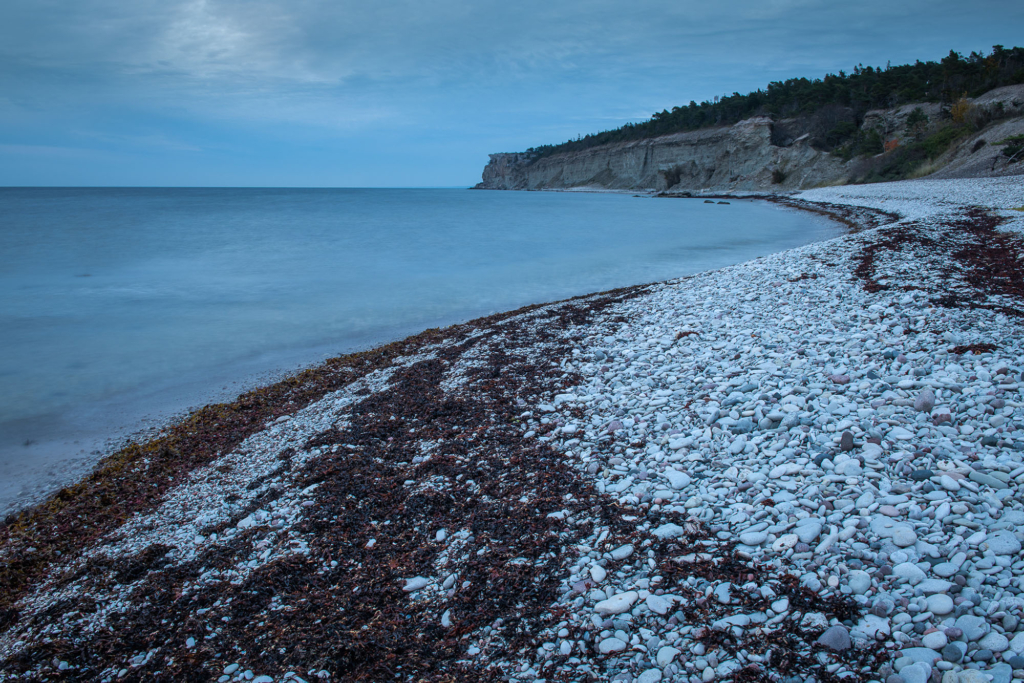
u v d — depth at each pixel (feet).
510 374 33.94
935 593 12.86
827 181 284.82
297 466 24.67
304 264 88.99
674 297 51.47
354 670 13.73
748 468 19.74
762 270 57.88
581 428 25.35
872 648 11.85
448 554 17.78
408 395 32.17
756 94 398.62
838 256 59.62
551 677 12.81
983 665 10.94
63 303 61.21
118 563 19.16
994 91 234.58
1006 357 26.43
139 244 116.67
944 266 49.60
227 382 38.45
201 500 22.82
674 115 468.75
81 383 38.24
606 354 36.11
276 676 13.69
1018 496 15.78
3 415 33.32
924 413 21.77
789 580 14.07
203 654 14.71
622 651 13.12
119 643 15.55
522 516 19.03
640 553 16.26
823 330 34.58
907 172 224.33
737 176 357.61
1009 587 12.60
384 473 23.24
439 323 53.06
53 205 285.43
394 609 15.81
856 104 321.52
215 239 126.52
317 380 37.58
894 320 33.78
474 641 14.33
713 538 16.28
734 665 12.07
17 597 18.67
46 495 25.13
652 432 24.03
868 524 15.52
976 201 115.65
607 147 529.86
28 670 14.89
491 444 24.84
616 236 127.24
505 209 253.03
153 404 34.96
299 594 16.69
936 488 16.70
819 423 22.03
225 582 17.49
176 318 54.85
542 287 69.41
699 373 30.45
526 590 15.70
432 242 118.73
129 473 26.18
